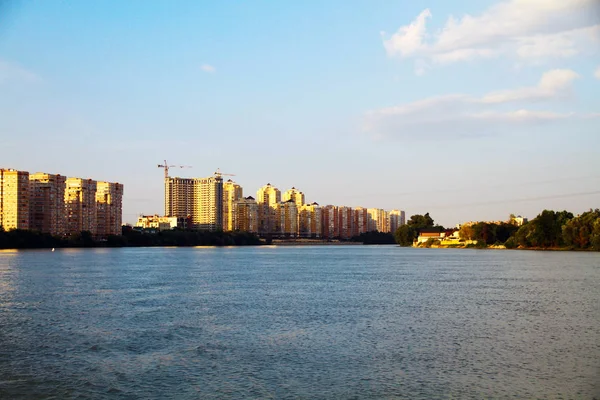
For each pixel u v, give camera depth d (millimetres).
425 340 54625
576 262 175750
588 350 50062
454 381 41438
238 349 51312
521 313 70562
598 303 79375
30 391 40250
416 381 41500
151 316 69688
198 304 80562
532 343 52938
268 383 41344
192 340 55250
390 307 76750
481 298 85938
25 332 59406
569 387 39938
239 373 43750
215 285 109562
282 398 38281
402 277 127812
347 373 43562
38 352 50531
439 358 47656
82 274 137125
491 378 42031
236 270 154375
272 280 121062
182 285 109500
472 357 47906
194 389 40219
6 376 43500
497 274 132875
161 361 47281
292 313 71688
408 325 62688
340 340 54938
